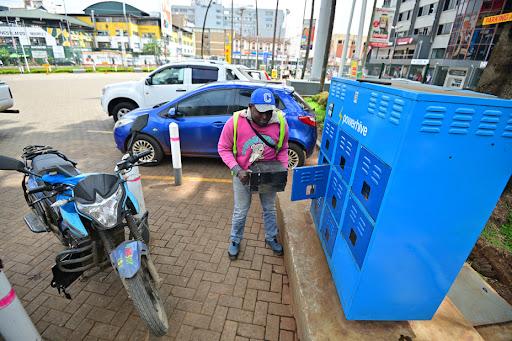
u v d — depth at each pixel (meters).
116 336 2.37
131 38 65.12
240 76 8.52
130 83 8.50
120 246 2.11
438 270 1.89
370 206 1.86
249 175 2.60
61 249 3.36
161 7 66.62
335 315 2.21
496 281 2.91
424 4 38.22
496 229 3.28
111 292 2.78
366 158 1.97
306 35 25.73
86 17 67.25
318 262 2.74
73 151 6.62
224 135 2.73
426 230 1.76
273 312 2.62
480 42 23.89
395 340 2.04
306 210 3.61
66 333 2.39
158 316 2.06
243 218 3.08
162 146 5.62
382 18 18.16
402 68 40.16
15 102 12.70
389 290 1.96
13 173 5.33
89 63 43.59
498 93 3.79
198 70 8.41
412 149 1.55
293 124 5.28
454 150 1.57
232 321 2.53
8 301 1.80
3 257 3.21
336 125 2.68
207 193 4.78
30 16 54.44
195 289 2.84
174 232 3.71
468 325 2.16
